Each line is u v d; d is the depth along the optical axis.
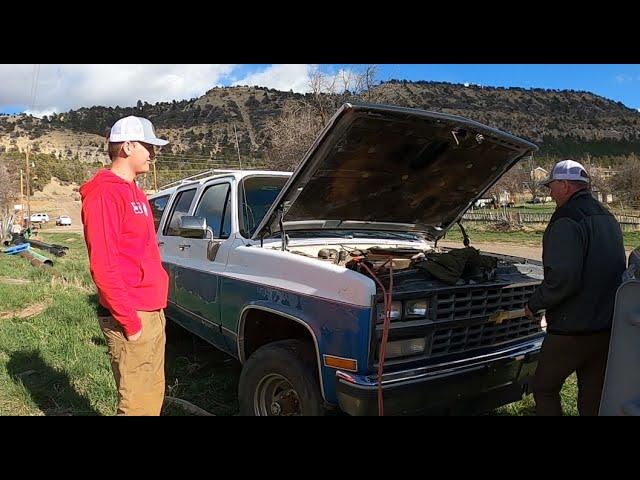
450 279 3.44
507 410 4.39
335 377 3.14
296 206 4.07
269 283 3.70
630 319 2.47
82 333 6.41
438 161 4.22
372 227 4.86
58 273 12.41
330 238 4.66
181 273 5.00
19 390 4.60
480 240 23.72
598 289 3.22
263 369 3.60
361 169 3.95
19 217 43.66
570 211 3.27
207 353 5.89
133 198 3.06
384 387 2.95
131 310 2.96
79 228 57.44
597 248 3.21
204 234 4.55
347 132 3.51
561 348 3.32
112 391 4.59
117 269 2.91
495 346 3.68
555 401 3.45
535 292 3.34
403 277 3.40
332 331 3.18
